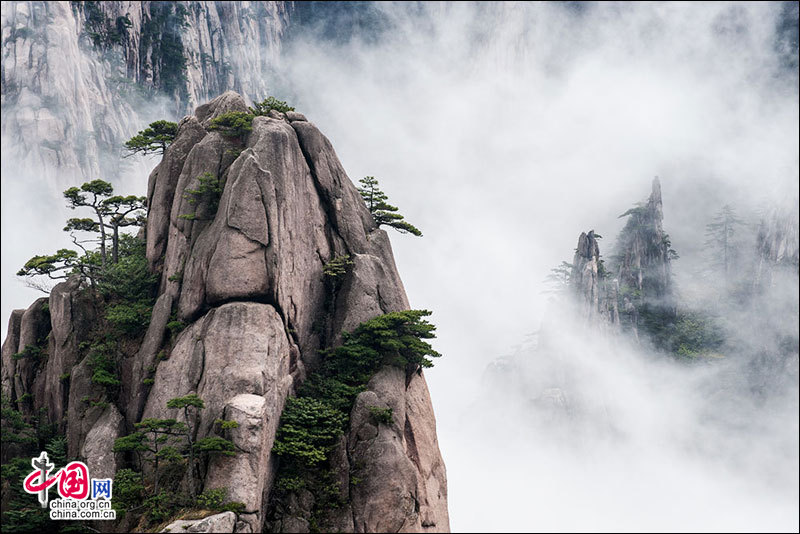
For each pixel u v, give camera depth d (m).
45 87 156.62
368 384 81.00
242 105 90.56
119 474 73.38
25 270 84.31
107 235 87.75
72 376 79.19
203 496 68.56
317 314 85.38
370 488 74.31
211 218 82.50
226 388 73.00
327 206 89.75
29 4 160.62
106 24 183.75
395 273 92.38
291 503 72.94
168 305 79.94
